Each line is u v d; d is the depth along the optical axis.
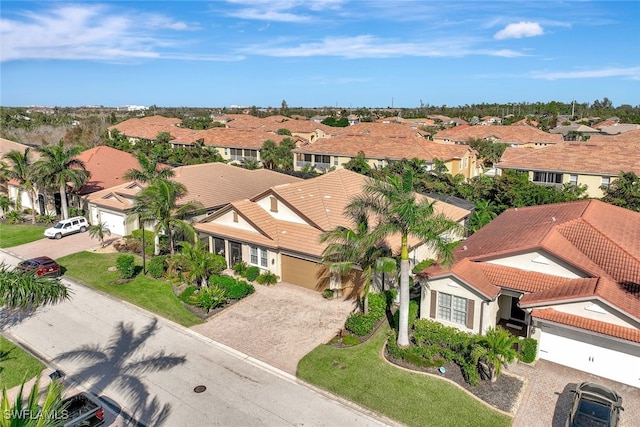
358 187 34.19
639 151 48.50
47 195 45.97
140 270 31.22
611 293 18.52
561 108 198.25
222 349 21.23
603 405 15.44
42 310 25.47
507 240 24.16
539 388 17.88
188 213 34.72
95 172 48.12
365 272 22.52
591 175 46.62
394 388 18.02
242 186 42.16
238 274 29.92
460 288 20.92
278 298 26.47
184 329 23.19
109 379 18.95
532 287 20.66
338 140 66.19
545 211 30.09
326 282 27.06
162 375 19.22
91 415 15.50
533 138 79.94
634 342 17.12
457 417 16.33
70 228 39.84
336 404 17.30
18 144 60.16
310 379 18.72
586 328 18.08
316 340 21.86
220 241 31.47
